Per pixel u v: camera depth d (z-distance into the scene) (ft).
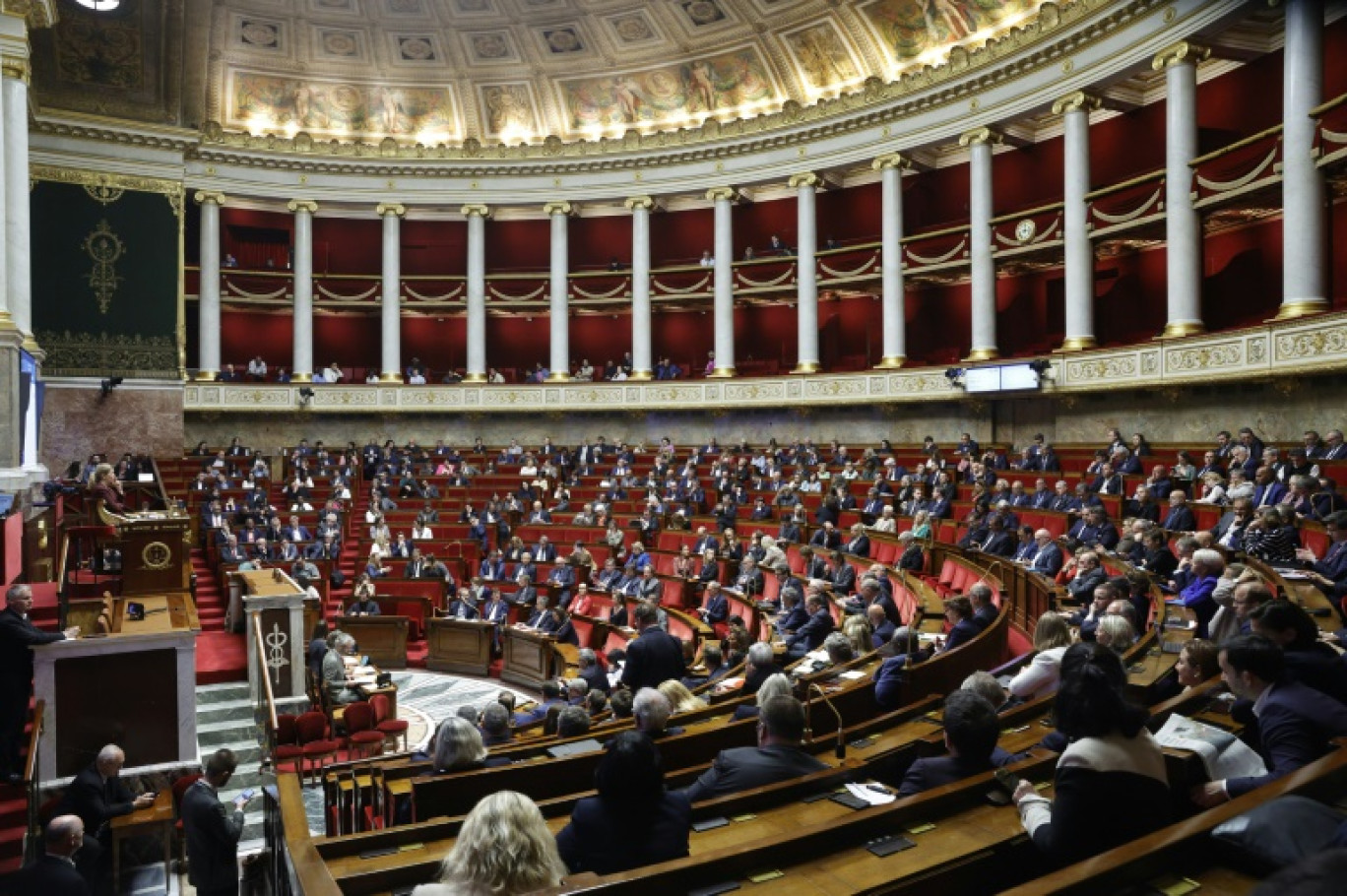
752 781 14.88
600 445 95.14
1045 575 39.81
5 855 26.89
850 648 27.07
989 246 79.05
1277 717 11.61
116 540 46.06
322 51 100.17
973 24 79.87
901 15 84.17
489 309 109.29
